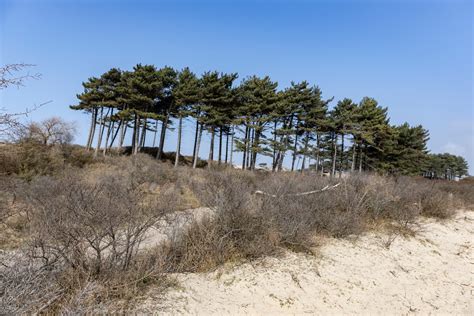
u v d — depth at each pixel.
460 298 5.72
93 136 36.97
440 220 10.80
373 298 5.26
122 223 4.43
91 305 3.54
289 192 8.98
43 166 11.58
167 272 4.88
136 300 3.99
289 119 34.56
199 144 32.81
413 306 5.26
